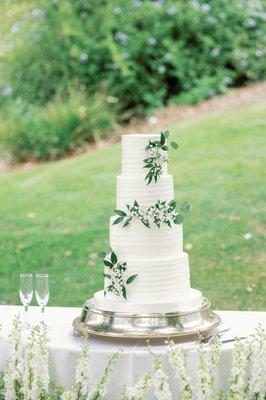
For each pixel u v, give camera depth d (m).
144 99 12.95
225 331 4.75
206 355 4.34
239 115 11.88
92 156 11.67
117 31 13.27
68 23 13.27
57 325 4.98
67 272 9.01
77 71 13.20
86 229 9.70
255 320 5.00
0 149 12.53
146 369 4.36
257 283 8.38
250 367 4.42
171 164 10.83
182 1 13.36
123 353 4.37
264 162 10.53
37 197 10.68
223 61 13.15
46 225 9.95
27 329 4.83
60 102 12.88
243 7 13.38
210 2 13.40
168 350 4.28
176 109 12.90
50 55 13.38
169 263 4.64
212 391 4.25
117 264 4.63
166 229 4.68
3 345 4.68
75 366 4.48
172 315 4.57
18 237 9.76
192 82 13.14
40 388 4.37
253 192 9.93
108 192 10.46
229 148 11.00
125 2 13.34
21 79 13.42
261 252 8.87
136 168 4.68
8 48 13.66
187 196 10.00
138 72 13.13
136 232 4.65
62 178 11.11
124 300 4.64
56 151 12.41
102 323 4.62
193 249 9.00
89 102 12.84
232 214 9.54
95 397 4.30
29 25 13.71
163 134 4.68
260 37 13.29
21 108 12.86
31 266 9.21
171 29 13.24
